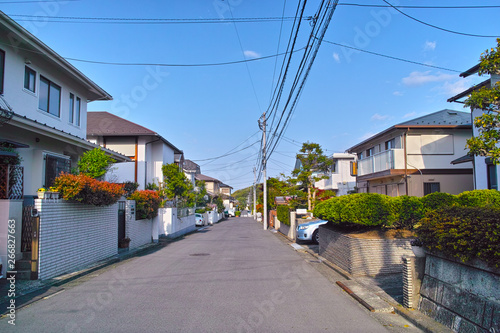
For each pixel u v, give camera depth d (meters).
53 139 11.85
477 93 6.08
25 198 10.82
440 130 18.22
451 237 4.67
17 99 10.50
